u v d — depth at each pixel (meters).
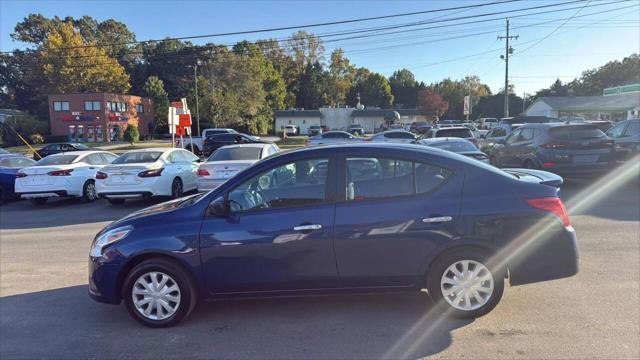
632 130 11.86
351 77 108.12
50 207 11.88
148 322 4.05
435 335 3.73
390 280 3.95
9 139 54.06
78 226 9.13
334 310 4.30
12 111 72.56
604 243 6.30
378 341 3.66
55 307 4.65
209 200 4.09
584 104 41.69
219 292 4.04
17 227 9.37
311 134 56.41
